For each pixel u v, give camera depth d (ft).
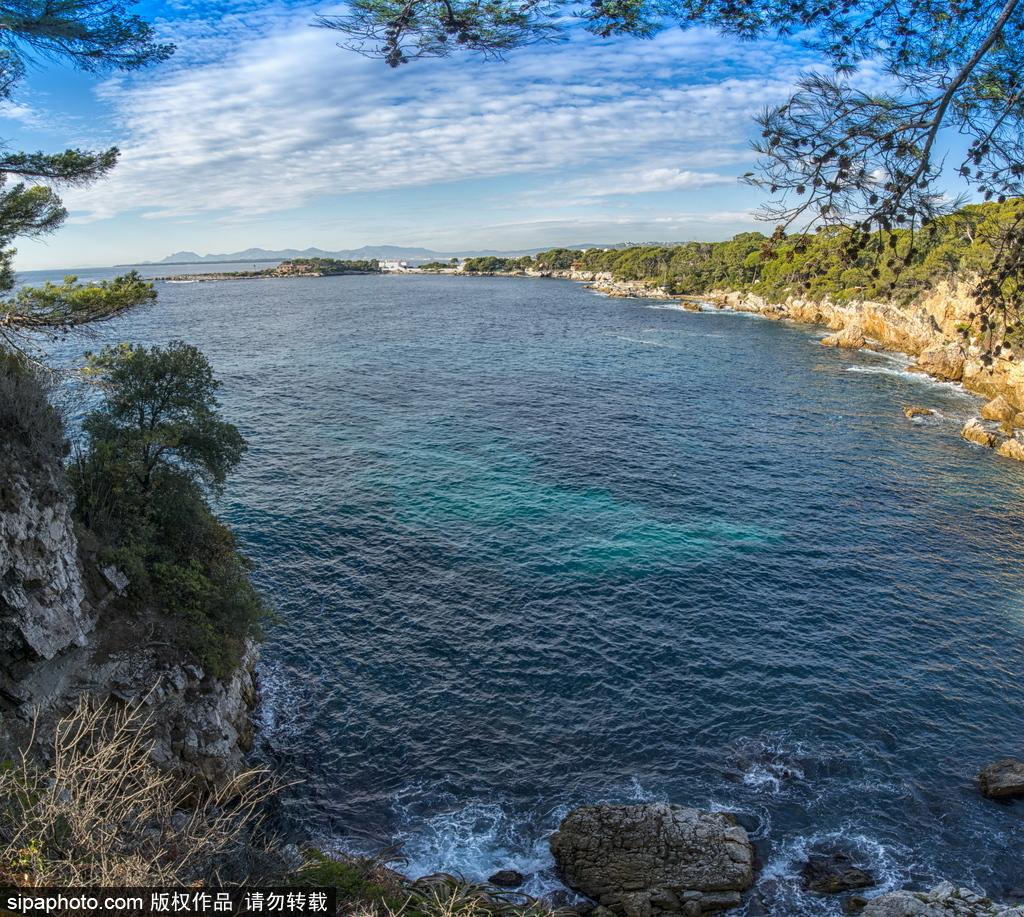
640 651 122.93
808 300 531.50
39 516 87.97
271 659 120.37
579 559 152.25
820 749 102.53
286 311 638.12
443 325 524.93
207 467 122.01
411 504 178.09
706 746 103.30
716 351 412.36
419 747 103.30
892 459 220.84
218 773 93.81
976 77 30.78
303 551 153.89
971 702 112.27
